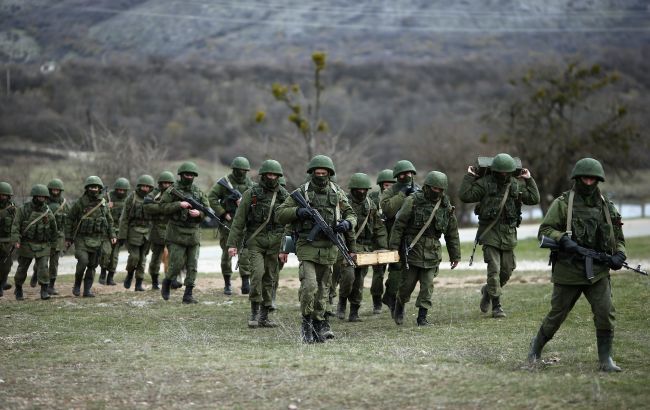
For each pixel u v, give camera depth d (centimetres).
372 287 2227
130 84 14612
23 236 2467
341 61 18725
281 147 6512
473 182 2036
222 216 2422
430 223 1931
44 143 9888
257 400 1198
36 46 18175
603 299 1350
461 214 9100
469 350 1548
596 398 1138
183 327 1919
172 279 2406
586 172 1350
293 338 1758
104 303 2403
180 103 14050
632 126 8788
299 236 1734
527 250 4591
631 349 1534
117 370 1389
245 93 14962
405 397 1190
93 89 13838
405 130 12762
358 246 2095
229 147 11950
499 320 1966
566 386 1204
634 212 9625
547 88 8788
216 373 1344
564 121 8869
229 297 2534
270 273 1978
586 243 1359
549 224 1380
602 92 10888
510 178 2011
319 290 1747
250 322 1955
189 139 12219
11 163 6525
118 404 1192
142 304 2366
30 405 1186
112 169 5666
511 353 1515
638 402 1123
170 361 1448
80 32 19625
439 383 1248
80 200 2544
